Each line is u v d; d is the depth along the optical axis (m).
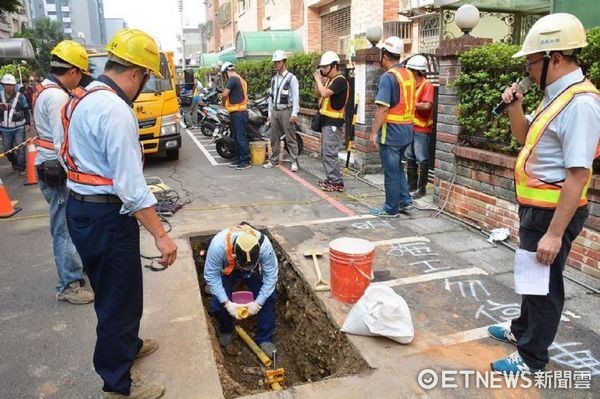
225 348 4.14
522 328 3.10
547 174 2.58
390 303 3.22
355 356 3.20
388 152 5.80
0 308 4.04
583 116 2.38
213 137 12.50
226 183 8.14
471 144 5.68
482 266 4.51
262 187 7.81
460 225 5.67
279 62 8.70
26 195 7.81
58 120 3.63
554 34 2.45
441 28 8.44
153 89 9.30
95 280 2.67
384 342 3.28
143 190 2.49
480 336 3.34
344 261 3.71
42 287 4.43
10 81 8.90
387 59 5.89
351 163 8.81
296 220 6.08
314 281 4.19
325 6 16.66
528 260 2.67
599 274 4.11
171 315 3.72
